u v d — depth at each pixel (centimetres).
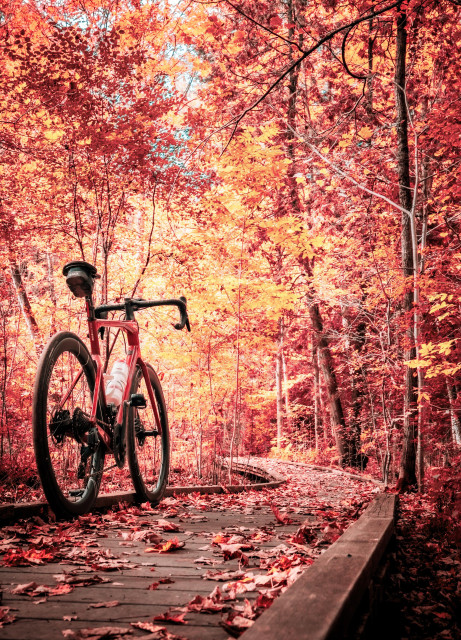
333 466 2167
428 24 930
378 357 1622
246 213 1120
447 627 280
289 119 1496
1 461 646
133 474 494
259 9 1254
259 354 2270
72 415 393
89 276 418
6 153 870
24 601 205
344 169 1296
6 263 990
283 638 116
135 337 498
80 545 311
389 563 310
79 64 743
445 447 1064
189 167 898
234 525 446
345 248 1527
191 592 227
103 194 910
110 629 170
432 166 1183
